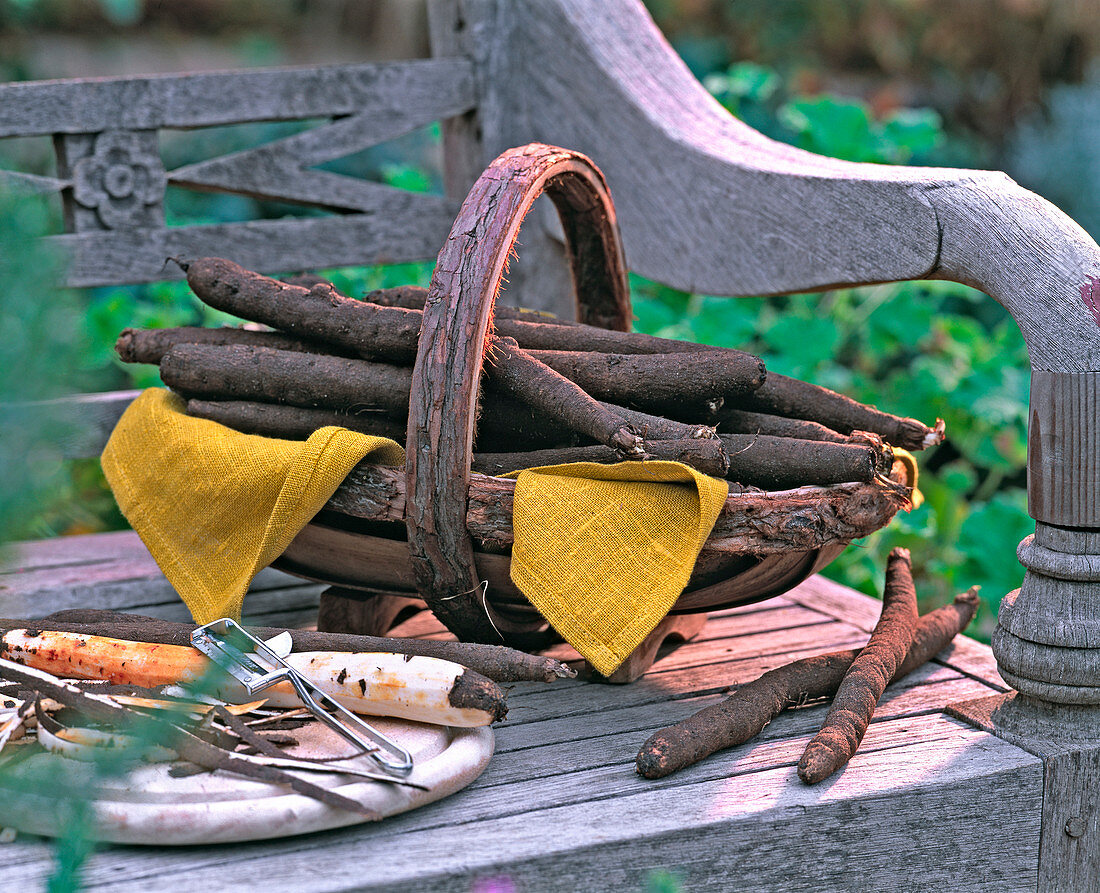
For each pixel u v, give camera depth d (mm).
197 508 1372
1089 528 1223
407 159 4457
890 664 1363
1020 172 4695
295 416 1431
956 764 1206
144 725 845
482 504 1236
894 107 5543
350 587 1469
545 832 1050
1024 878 1235
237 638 1210
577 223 1610
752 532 1219
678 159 2047
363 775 1042
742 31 5895
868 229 1607
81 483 2736
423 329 1220
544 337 1496
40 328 627
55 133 2039
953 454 3461
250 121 2191
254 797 1012
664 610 1194
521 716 1344
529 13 2338
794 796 1128
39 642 1228
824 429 1343
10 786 936
